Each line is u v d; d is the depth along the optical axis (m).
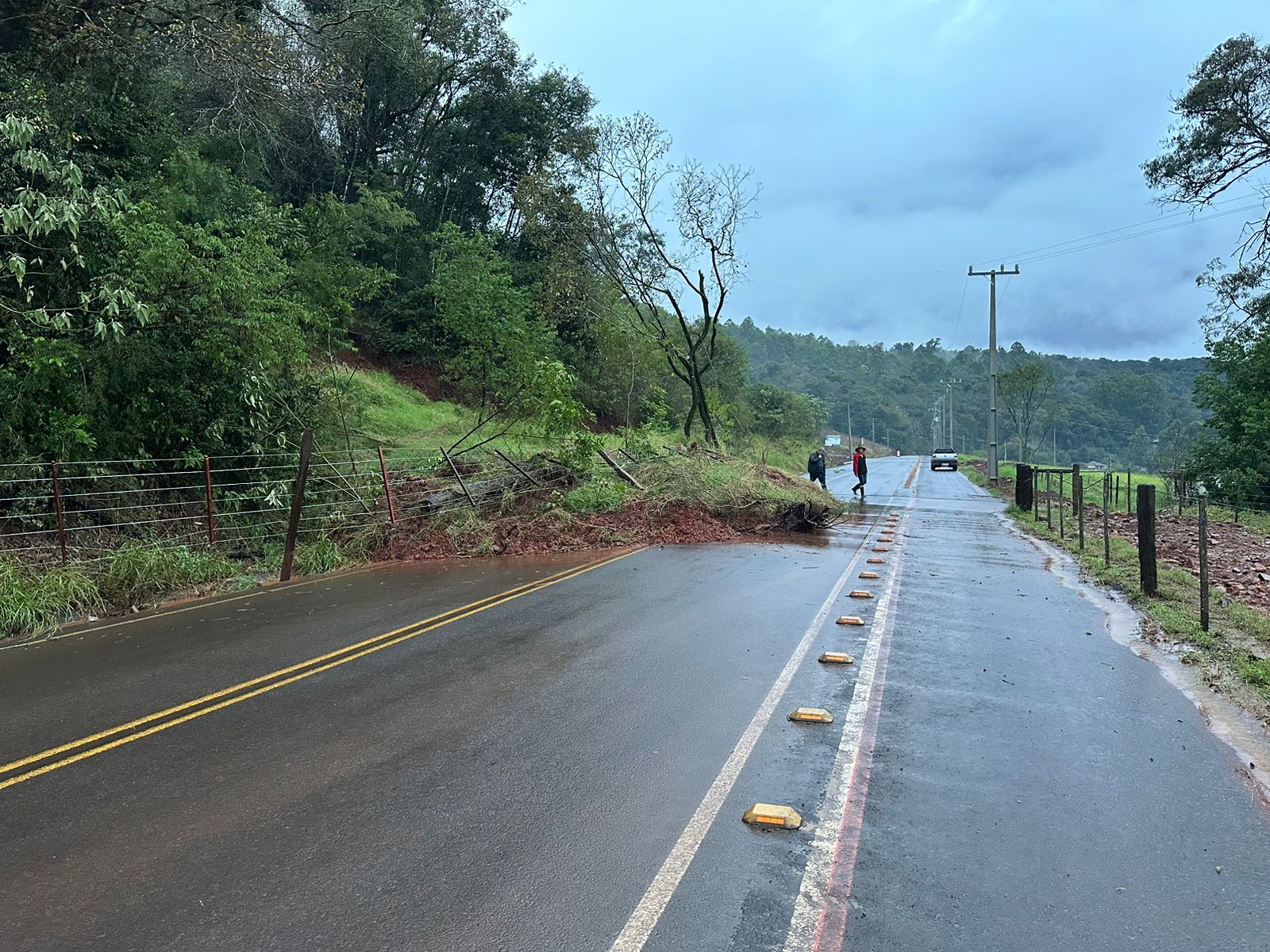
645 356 29.33
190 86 19.45
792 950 2.96
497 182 35.69
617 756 4.74
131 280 11.01
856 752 4.80
